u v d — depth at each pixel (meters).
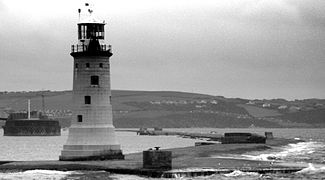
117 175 127.12
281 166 143.75
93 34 149.50
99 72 148.50
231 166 140.12
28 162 144.38
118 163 140.00
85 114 147.38
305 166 147.38
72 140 147.88
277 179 123.44
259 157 182.88
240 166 140.50
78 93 148.38
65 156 147.88
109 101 149.88
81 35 149.88
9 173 129.88
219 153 195.12
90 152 146.50
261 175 129.75
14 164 139.25
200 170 130.25
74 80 149.62
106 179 120.69
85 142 147.00
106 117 148.50
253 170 133.88
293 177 127.69
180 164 141.50
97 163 140.25
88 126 147.25
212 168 134.50
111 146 148.38
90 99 147.62
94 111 147.38
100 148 147.12
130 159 150.75
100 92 148.25
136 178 122.56
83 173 129.62
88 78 147.88
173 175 124.94
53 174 127.88
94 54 147.75
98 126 147.50
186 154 182.50
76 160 146.75
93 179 120.69
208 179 121.75
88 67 147.88
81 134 147.12
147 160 130.12
